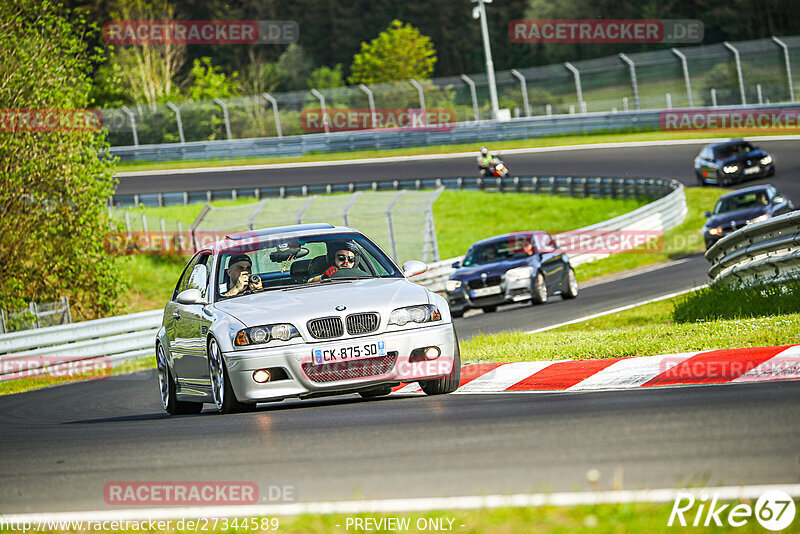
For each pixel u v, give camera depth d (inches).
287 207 4879.4
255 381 1099.3
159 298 4458.7
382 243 4441.4
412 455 757.3
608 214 5241.1
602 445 724.7
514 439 783.1
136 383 2053.4
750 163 4872.0
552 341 1499.8
